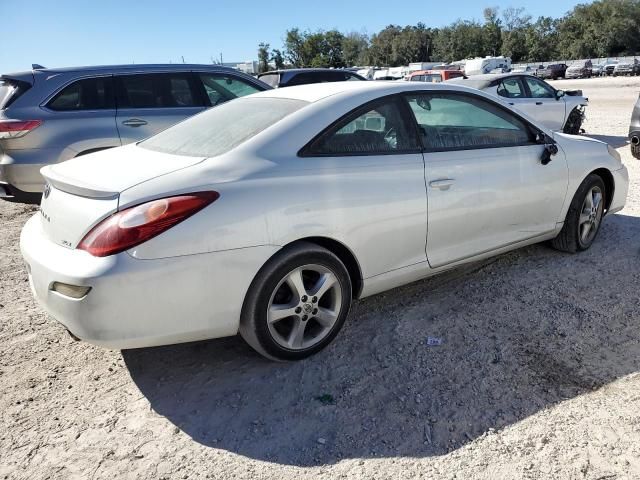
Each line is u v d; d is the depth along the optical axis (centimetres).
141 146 354
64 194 282
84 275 245
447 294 398
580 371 298
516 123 411
